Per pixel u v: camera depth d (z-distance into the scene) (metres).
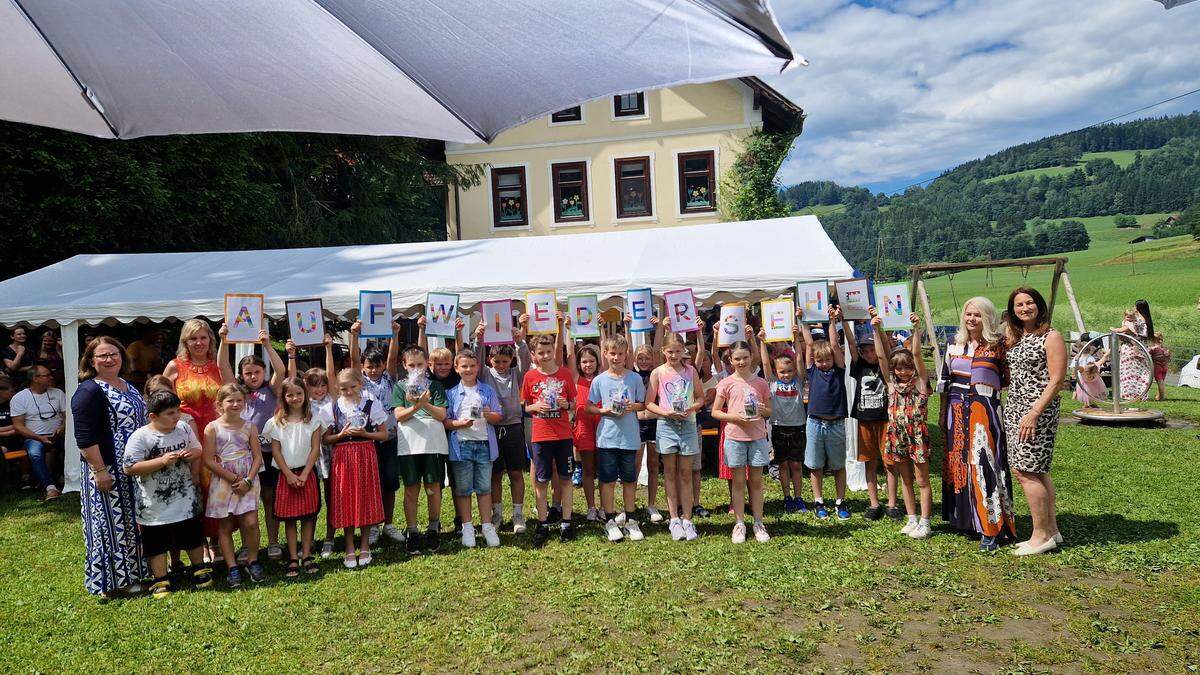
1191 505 6.27
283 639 4.46
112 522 5.23
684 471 6.07
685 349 6.21
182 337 5.84
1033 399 5.16
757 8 1.08
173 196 14.21
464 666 4.03
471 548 6.04
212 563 5.86
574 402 6.25
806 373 7.50
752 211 21.30
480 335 6.91
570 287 8.56
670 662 3.95
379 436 5.86
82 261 11.34
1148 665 3.67
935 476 8.14
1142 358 10.70
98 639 4.57
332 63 1.52
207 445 5.41
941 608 4.46
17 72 1.75
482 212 22.73
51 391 8.86
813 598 4.69
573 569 5.40
